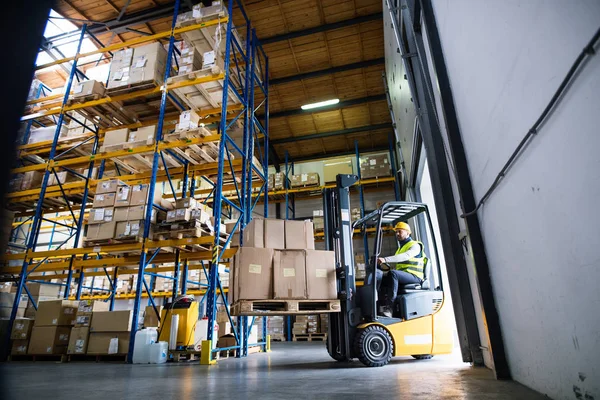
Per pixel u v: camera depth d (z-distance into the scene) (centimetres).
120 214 696
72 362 666
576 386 186
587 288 162
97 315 695
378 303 520
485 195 295
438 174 479
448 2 352
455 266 450
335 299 491
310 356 661
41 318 735
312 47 1180
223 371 454
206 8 737
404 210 569
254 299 473
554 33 159
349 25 1099
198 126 731
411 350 486
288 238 517
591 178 145
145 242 656
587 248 157
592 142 141
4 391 75
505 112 234
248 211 757
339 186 572
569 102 154
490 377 328
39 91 1066
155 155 698
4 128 75
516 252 250
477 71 282
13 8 81
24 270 764
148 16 1054
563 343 196
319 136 1503
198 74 696
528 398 229
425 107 526
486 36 251
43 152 1010
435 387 291
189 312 652
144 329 621
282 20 1092
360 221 593
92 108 819
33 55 83
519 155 219
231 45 825
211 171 907
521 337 265
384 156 1428
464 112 338
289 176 1638
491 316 318
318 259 502
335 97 1367
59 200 980
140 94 754
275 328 1372
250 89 852
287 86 1312
